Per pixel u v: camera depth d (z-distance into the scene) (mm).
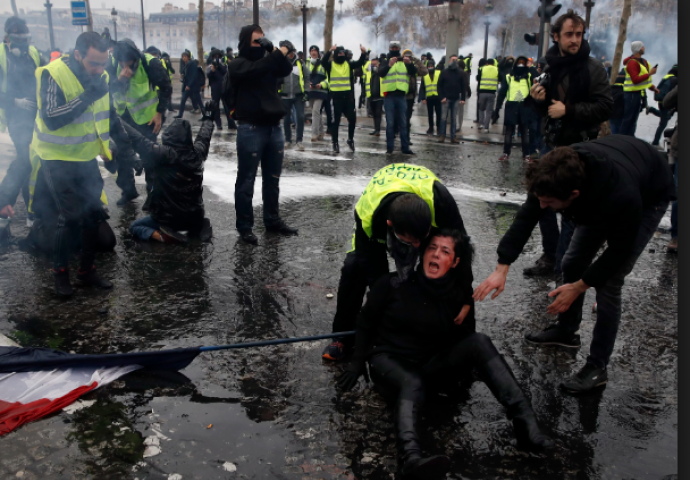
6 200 4816
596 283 2539
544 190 2318
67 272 3801
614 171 2357
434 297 2561
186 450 2318
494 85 14031
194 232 5082
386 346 2629
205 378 2867
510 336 3420
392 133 10234
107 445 2334
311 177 7875
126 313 3568
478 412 2646
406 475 2104
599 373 2855
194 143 4871
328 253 4793
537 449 2352
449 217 2627
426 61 18234
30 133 4848
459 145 11953
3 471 2166
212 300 3803
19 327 3340
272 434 2438
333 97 10039
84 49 3469
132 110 5566
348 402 2699
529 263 4703
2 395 2639
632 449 2412
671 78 10781
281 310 3686
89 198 3840
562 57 3559
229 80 4738
